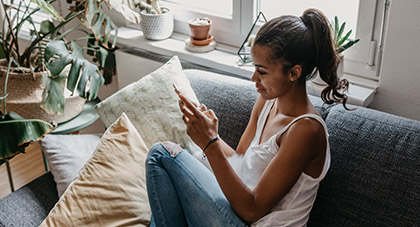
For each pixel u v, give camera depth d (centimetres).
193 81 181
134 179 153
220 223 134
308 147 125
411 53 159
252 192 129
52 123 179
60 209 144
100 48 211
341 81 145
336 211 136
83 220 144
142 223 150
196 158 162
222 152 131
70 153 165
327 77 131
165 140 168
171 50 214
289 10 194
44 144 167
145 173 147
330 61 128
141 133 170
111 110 176
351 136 140
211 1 217
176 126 168
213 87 174
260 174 137
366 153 136
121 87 242
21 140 161
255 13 203
